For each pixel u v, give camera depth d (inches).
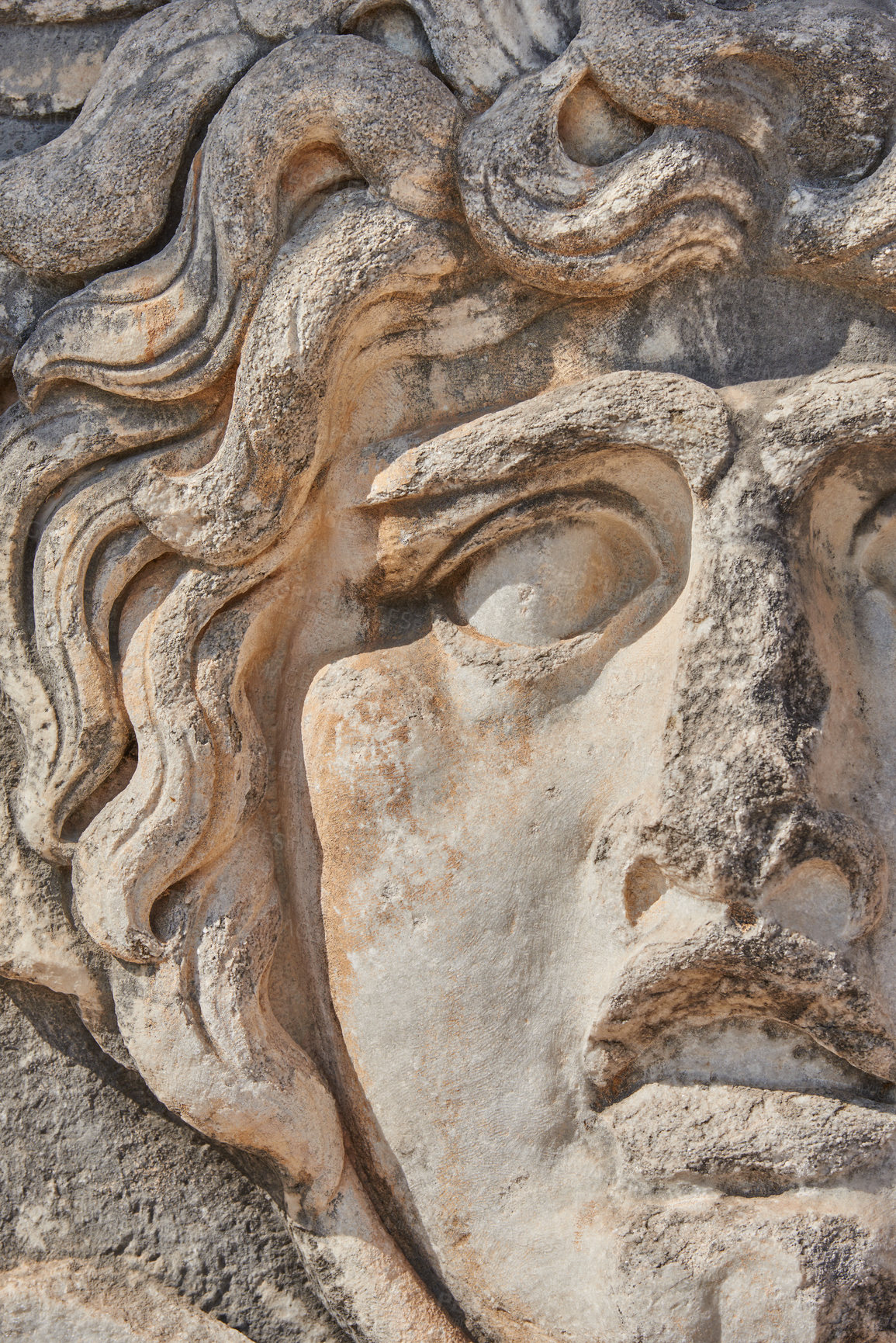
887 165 64.3
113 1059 72.0
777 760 64.1
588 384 66.1
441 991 67.5
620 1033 66.1
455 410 68.0
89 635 69.0
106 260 69.0
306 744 69.1
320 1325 70.5
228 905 69.0
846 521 66.7
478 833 67.4
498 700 67.5
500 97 66.5
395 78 66.2
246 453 67.4
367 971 68.1
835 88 64.7
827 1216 64.5
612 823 66.5
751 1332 64.3
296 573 69.6
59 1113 72.1
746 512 65.0
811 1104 65.1
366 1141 69.1
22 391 69.1
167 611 68.7
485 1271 67.4
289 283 66.6
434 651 68.5
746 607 64.7
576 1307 66.3
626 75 65.1
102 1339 70.3
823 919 64.6
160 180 68.5
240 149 66.4
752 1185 65.3
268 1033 68.9
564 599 67.4
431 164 66.3
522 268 66.1
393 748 67.8
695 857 64.7
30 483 69.2
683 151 65.0
